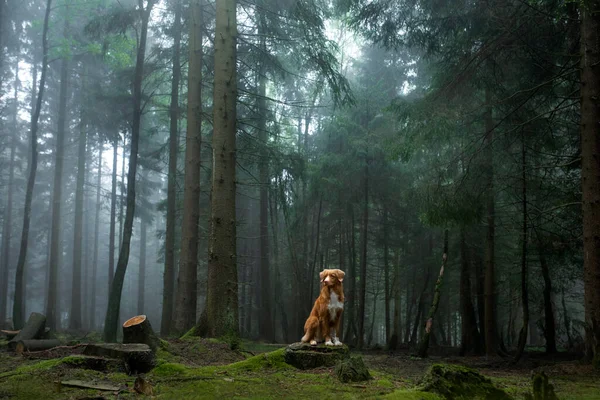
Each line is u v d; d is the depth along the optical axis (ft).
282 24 45.16
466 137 45.65
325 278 25.09
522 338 39.14
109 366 21.68
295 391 18.08
